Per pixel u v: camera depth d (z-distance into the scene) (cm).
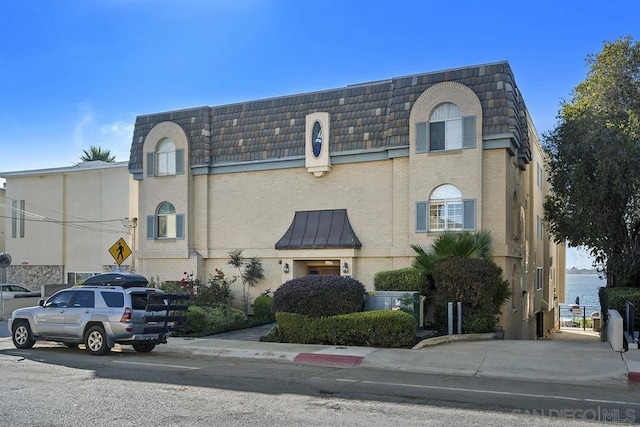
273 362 1386
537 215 3181
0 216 3784
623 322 1563
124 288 1532
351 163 2362
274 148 2498
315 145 2409
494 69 2119
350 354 1408
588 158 2020
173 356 1484
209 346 1570
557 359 1316
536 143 3125
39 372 1191
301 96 2505
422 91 2230
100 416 801
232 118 2641
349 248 2284
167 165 2717
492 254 2033
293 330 1653
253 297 2525
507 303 2062
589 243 2177
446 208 2138
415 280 1923
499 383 1099
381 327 1549
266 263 2508
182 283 2352
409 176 2200
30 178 3578
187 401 905
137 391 984
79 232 3422
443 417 806
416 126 2184
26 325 1591
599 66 2119
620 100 2031
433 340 1589
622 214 2061
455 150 2116
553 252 4084
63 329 1524
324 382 1092
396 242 2233
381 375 1188
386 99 2327
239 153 2573
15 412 822
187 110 2728
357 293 1711
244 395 956
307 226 2408
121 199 3303
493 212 2070
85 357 1443
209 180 2662
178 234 2653
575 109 2192
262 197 2539
